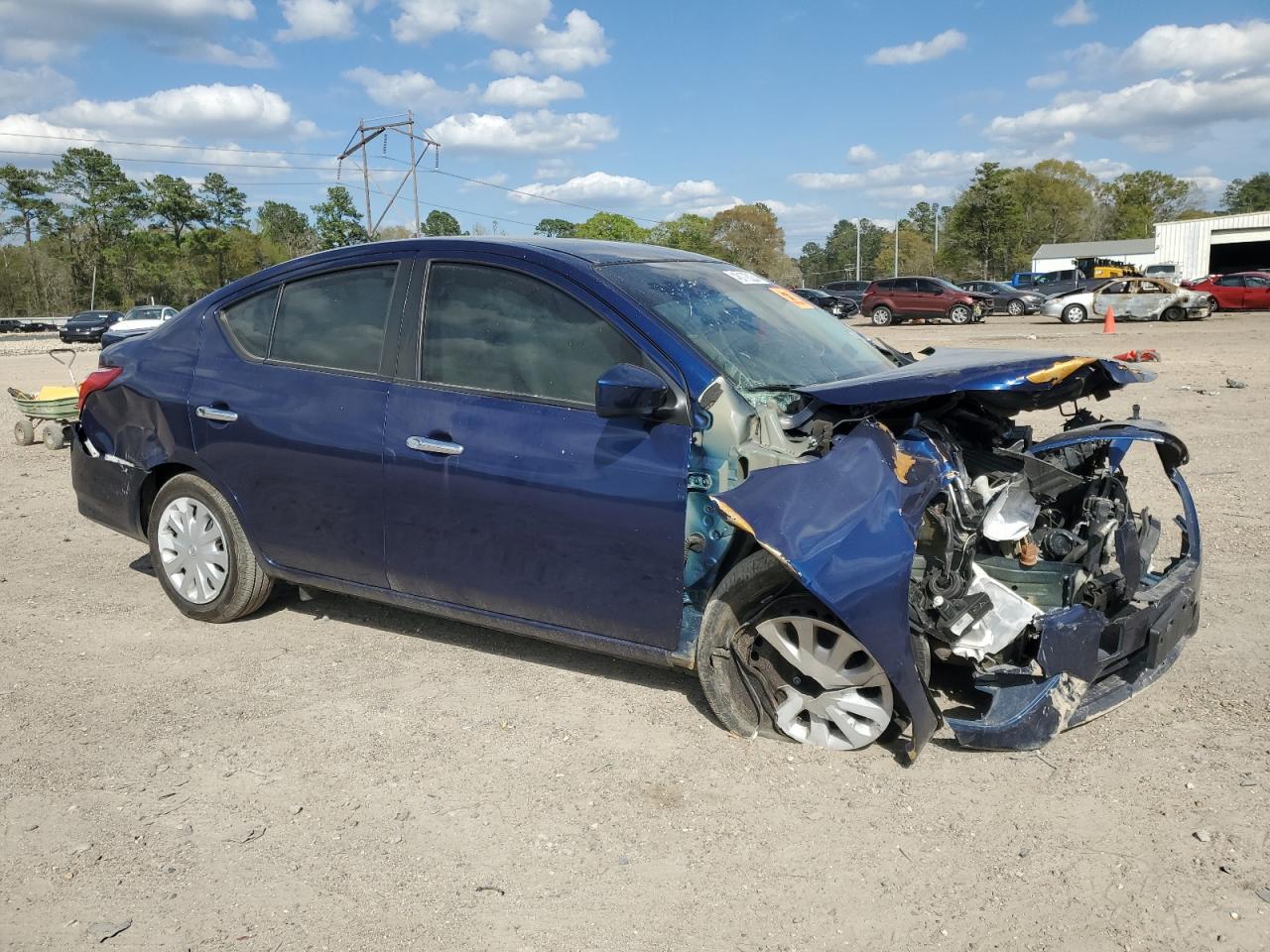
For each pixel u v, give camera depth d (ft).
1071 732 11.68
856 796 10.41
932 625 10.63
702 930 8.48
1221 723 11.75
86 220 312.29
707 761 11.23
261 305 14.80
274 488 14.28
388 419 13.01
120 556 19.93
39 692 13.41
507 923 8.64
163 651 14.82
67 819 10.31
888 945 8.23
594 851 9.65
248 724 12.42
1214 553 18.06
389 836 9.98
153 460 15.52
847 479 10.28
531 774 11.08
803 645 10.97
